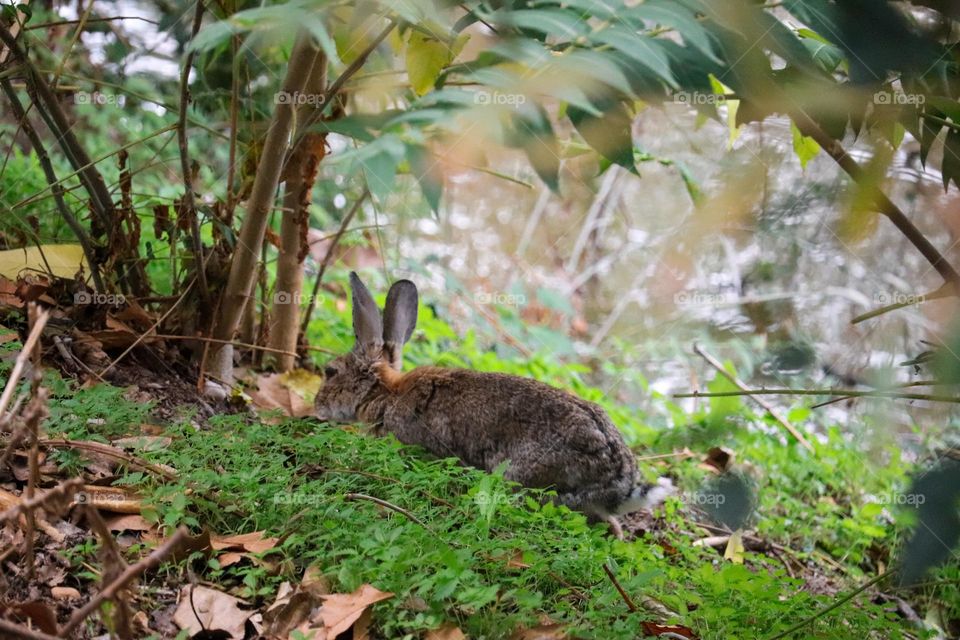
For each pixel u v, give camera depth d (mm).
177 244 6508
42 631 3320
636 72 2572
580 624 3695
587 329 10586
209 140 7879
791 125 4141
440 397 5617
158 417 5211
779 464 6680
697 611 4066
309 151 5430
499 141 2283
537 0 2920
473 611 3631
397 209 7996
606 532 5242
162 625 3598
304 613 3668
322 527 4090
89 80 5793
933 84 3314
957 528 3119
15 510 2797
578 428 5223
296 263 6398
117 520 4051
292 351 6598
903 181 4086
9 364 4793
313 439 4984
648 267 9633
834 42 2953
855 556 5992
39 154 5422
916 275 5895
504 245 11062
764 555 5961
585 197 10586
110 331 5559
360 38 3949
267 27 2467
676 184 9438
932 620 5352
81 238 5633
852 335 5438
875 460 5848
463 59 4051
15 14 5148
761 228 3117
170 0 6457
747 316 3982
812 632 4090
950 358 2592
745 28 2691
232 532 4195
